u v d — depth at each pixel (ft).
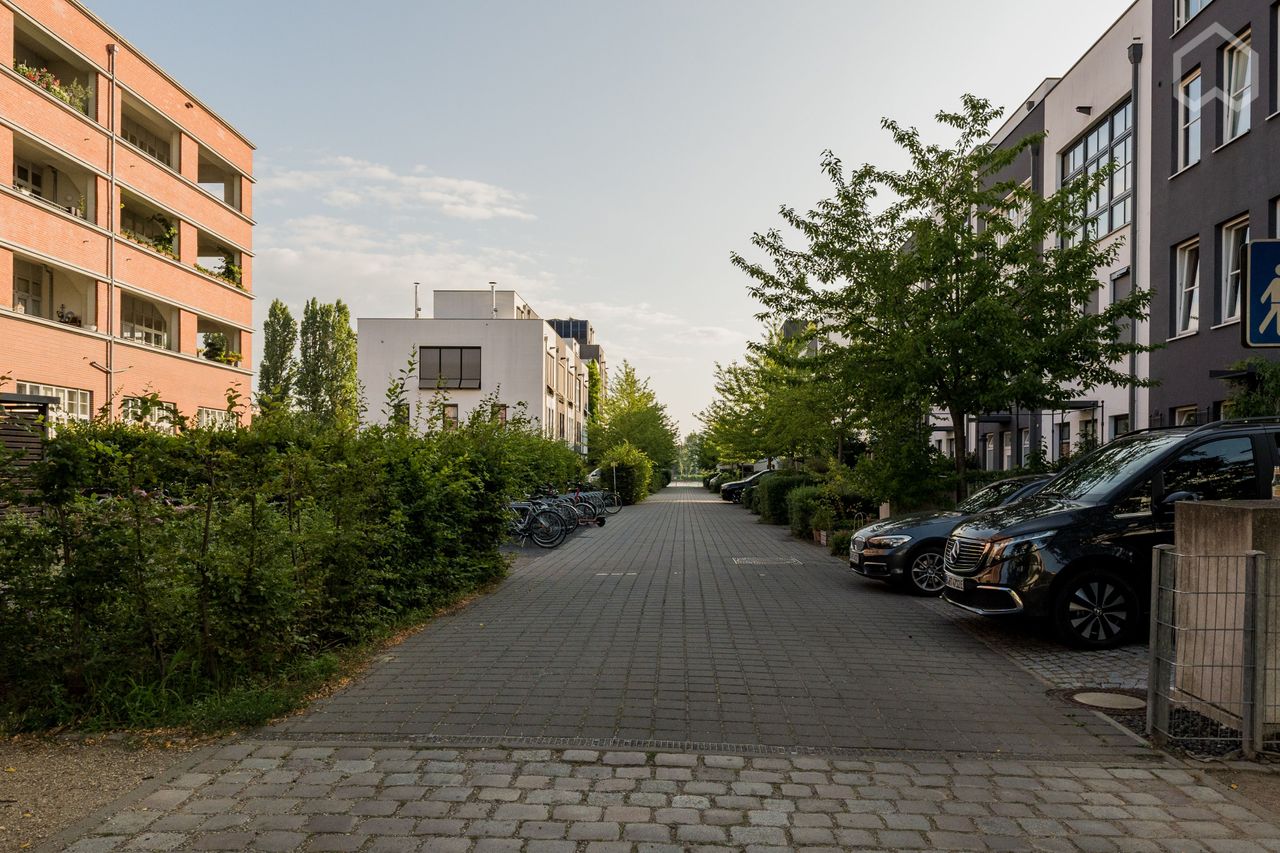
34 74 81.61
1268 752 15.37
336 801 13.00
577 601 32.63
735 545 59.00
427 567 29.71
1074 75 72.79
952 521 35.24
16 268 83.10
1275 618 15.31
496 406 47.21
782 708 18.31
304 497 22.38
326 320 206.90
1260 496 24.56
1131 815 12.86
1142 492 25.08
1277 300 14.16
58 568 17.51
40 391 80.69
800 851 11.55
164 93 100.83
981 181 47.01
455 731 16.43
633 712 17.81
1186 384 55.72
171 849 11.41
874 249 46.06
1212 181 53.26
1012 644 25.26
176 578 17.97
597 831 12.05
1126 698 19.31
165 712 16.93
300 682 19.44
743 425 120.67
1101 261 43.98
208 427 20.18
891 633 26.76
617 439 201.77
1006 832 12.23
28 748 15.39
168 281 101.30
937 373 43.42
